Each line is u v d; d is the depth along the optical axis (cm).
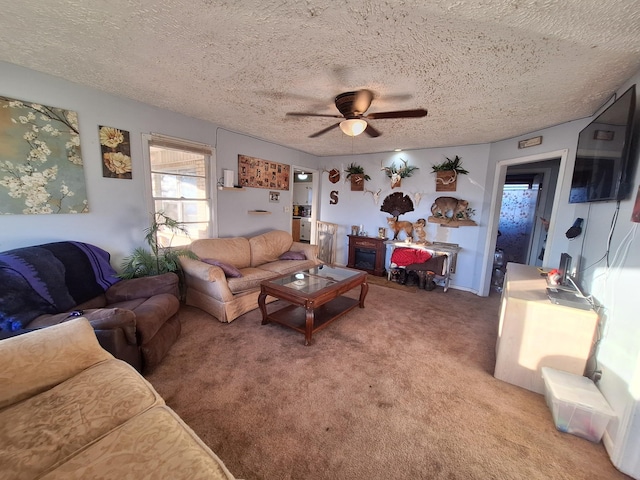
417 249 421
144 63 192
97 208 250
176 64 192
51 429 92
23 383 107
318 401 172
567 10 122
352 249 514
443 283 443
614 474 130
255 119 318
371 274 493
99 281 228
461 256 423
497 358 199
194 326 268
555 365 183
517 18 129
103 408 103
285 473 125
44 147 215
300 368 205
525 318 188
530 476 128
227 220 378
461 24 136
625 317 150
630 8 118
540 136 306
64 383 113
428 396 180
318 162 562
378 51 165
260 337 250
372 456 135
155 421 100
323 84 215
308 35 152
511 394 184
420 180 451
